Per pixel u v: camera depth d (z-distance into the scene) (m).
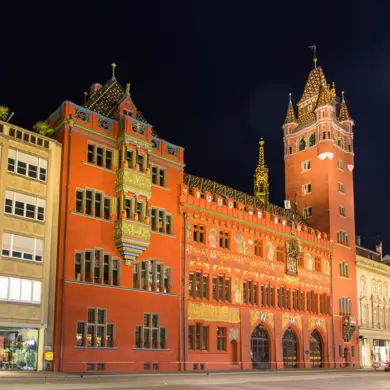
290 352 60.81
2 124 39.25
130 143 46.03
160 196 49.25
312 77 81.06
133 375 37.94
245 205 58.44
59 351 38.81
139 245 44.88
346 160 76.31
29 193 39.88
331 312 67.56
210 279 52.03
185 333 48.12
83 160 43.75
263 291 58.25
